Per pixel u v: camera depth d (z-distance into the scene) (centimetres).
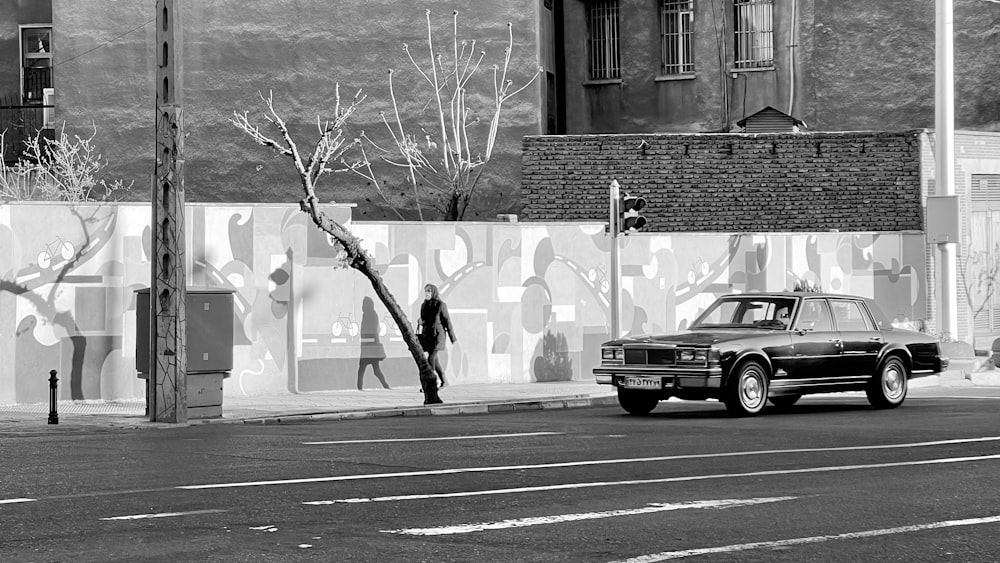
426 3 3681
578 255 2978
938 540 952
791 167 3419
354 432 1841
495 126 3581
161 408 2064
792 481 1261
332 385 2702
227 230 2605
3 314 2400
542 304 2936
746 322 2191
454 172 3591
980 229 3550
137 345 2161
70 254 2458
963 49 3875
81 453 1547
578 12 4016
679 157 3412
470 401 2417
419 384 2789
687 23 3953
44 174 3625
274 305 2645
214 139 3700
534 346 2927
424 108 3675
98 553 898
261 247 2634
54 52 3719
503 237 2894
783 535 970
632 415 2162
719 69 3903
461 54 3669
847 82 3847
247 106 3700
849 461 1423
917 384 2978
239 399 2509
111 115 3712
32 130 3831
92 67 3716
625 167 3409
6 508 1095
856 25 3838
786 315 2164
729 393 2053
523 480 1270
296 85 3700
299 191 3691
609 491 1193
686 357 2048
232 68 3703
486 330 2875
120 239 2497
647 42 3972
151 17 3722
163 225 2067
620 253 3023
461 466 1384
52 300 2444
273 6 3703
